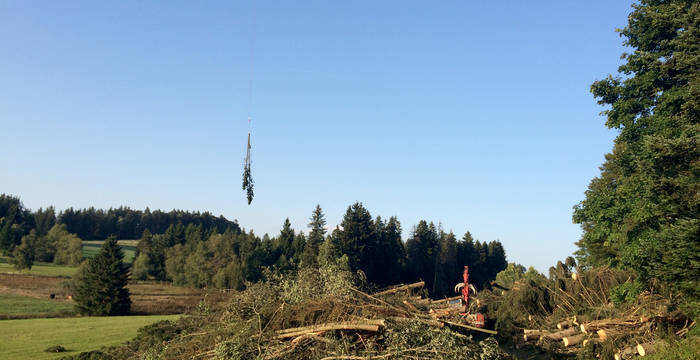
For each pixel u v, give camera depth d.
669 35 14.69
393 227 69.00
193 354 9.91
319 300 10.76
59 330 23.38
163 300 47.53
